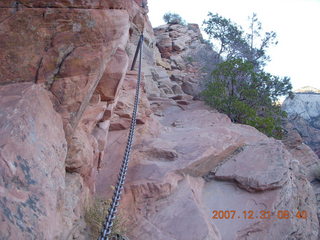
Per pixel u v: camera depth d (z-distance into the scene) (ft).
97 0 12.05
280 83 45.98
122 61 15.94
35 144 8.85
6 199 6.86
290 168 22.80
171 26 82.07
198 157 20.89
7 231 6.24
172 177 18.78
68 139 11.85
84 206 13.12
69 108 11.43
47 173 8.80
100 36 11.93
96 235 12.21
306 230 20.13
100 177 18.99
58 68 11.05
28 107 9.39
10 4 10.34
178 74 63.52
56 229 8.30
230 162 22.47
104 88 15.56
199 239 14.98
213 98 43.09
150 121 27.22
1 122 8.32
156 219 16.17
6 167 7.41
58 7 10.93
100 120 17.17
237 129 31.04
